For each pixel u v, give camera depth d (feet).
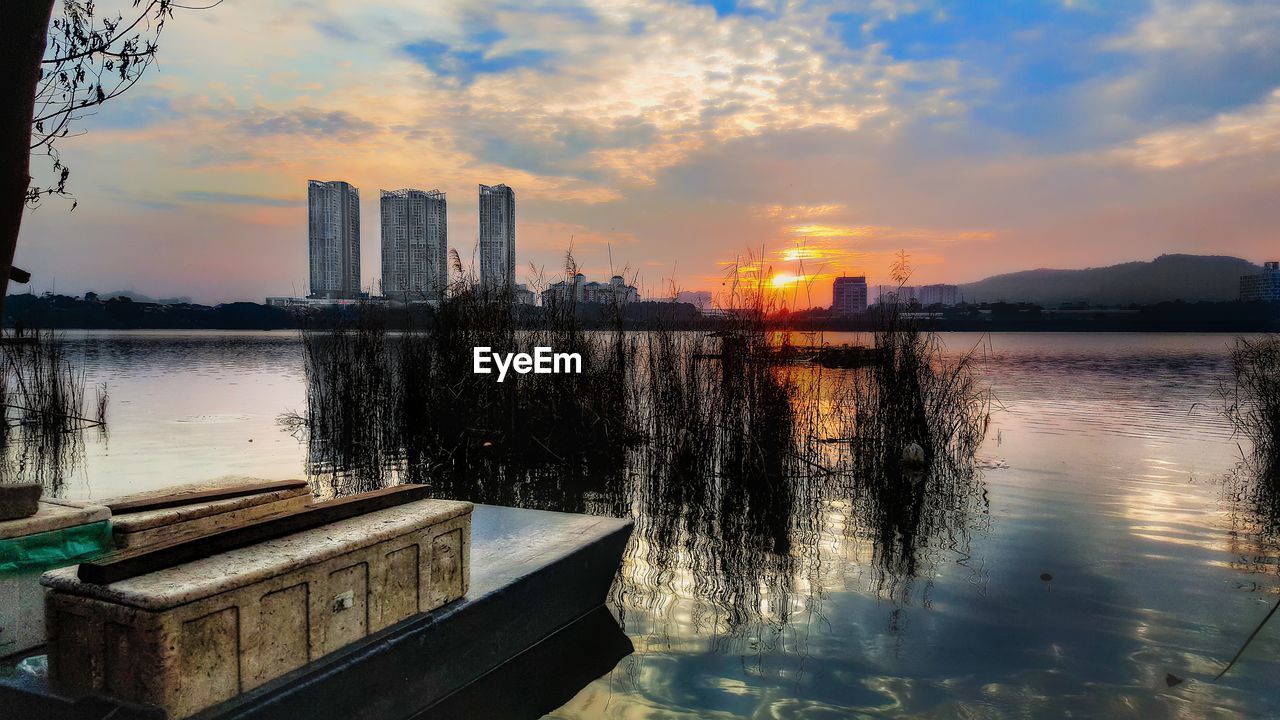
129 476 24.66
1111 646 11.64
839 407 29.35
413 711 8.77
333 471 25.62
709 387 25.25
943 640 11.98
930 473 24.67
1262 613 12.88
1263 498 21.09
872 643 11.87
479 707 9.72
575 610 12.36
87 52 9.19
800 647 11.73
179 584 6.54
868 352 27.35
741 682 10.59
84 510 8.11
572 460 26.17
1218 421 35.70
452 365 27.96
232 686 6.84
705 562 16.22
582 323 27.78
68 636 6.73
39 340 36.22
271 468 26.18
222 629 6.77
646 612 13.28
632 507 21.20
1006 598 13.75
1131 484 22.99
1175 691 10.19
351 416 31.68
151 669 6.25
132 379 60.03
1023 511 20.01
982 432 32.22
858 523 19.24
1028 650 11.52
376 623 8.49
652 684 10.54
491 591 10.21
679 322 27.14
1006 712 9.68
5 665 7.38
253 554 7.47
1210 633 12.10
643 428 27.40
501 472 25.52
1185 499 21.07
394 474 25.32
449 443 27.71
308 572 7.58
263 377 62.49
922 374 27.17
